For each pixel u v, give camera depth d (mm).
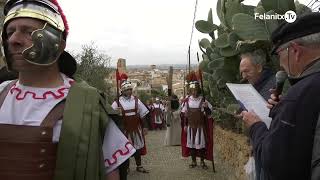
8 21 1652
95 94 1747
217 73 6934
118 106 8312
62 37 1763
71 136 1633
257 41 3686
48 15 1665
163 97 34812
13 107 1682
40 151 1595
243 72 3236
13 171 1572
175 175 8383
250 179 3273
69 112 1669
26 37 1644
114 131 1828
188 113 8805
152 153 11398
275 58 3891
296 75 2121
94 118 1695
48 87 1729
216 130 10656
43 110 1671
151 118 20328
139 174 8562
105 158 1811
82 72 13711
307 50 2055
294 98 1939
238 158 6598
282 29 2143
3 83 1830
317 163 1820
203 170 8742
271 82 3086
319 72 1986
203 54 9781
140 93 28297
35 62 1643
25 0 1673
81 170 1629
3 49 1687
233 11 6234
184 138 9070
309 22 2057
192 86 8789
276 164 1928
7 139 1601
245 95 2719
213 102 10867
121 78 8484
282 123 1943
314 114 1881
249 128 2467
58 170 1608
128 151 1841
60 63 1855
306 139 1875
